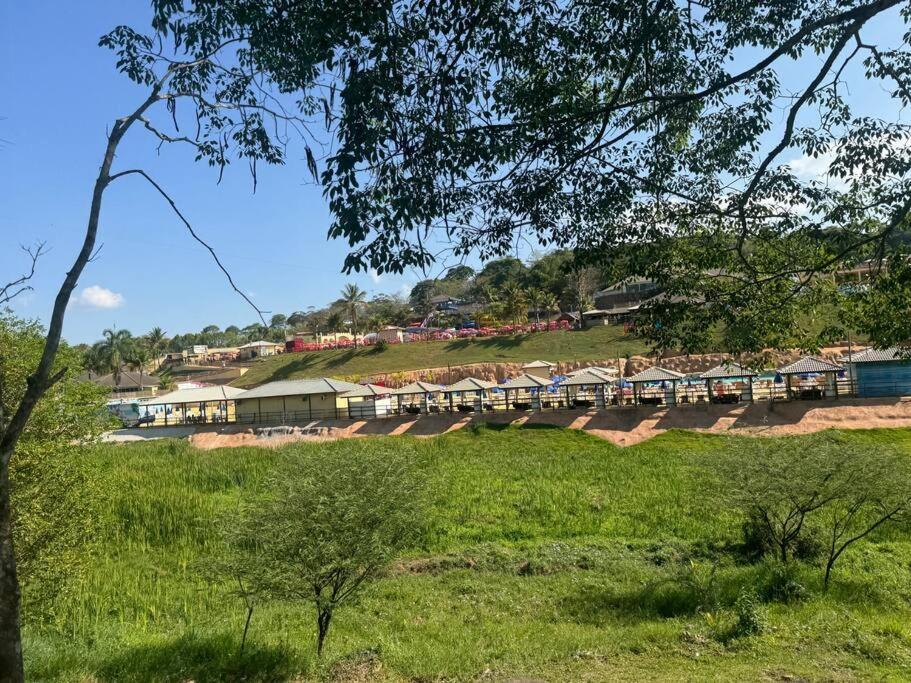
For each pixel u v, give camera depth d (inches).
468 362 2955.2
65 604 498.3
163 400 2192.4
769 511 551.2
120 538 717.9
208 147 256.7
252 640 401.1
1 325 452.4
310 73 250.5
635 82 311.6
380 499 369.7
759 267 323.3
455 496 898.1
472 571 585.0
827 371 1519.4
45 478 459.2
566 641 371.2
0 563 160.6
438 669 330.0
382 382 2780.5
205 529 686.5
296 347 3836.1
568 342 2960.1
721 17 307.9
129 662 355.3
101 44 249.1
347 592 381.1
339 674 336.5
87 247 176.9
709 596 446.3
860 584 476.4
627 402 1830.7
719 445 1400.1
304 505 360.8
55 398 471.2
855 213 301.9
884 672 299.9
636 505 820.0
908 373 1497.3
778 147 286.5
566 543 663.1
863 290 331.9
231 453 1318.9
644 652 348.5
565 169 289.1
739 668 313.7
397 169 244.8
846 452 502.0
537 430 1658.5
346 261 241.3
